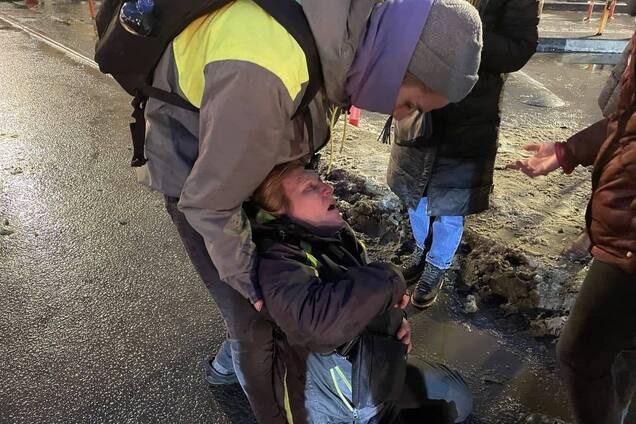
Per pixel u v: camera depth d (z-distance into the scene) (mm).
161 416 2342
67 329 2805
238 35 1319
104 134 5062
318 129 1663
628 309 1564
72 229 3627
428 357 2631
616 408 1824
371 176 3848
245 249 1619
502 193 3727
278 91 1313
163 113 1579
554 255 3020
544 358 2619
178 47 1451
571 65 7965
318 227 1771
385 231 3477
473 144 2521
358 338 1856
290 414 1981
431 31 1347
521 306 2875
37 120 5371
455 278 3146
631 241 1476
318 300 1633
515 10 2262
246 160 1388
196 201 1479
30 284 3119
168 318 2879
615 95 1690
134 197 4012
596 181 1547
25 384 2492
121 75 1562
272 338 1916
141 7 1411
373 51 1377
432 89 1426
